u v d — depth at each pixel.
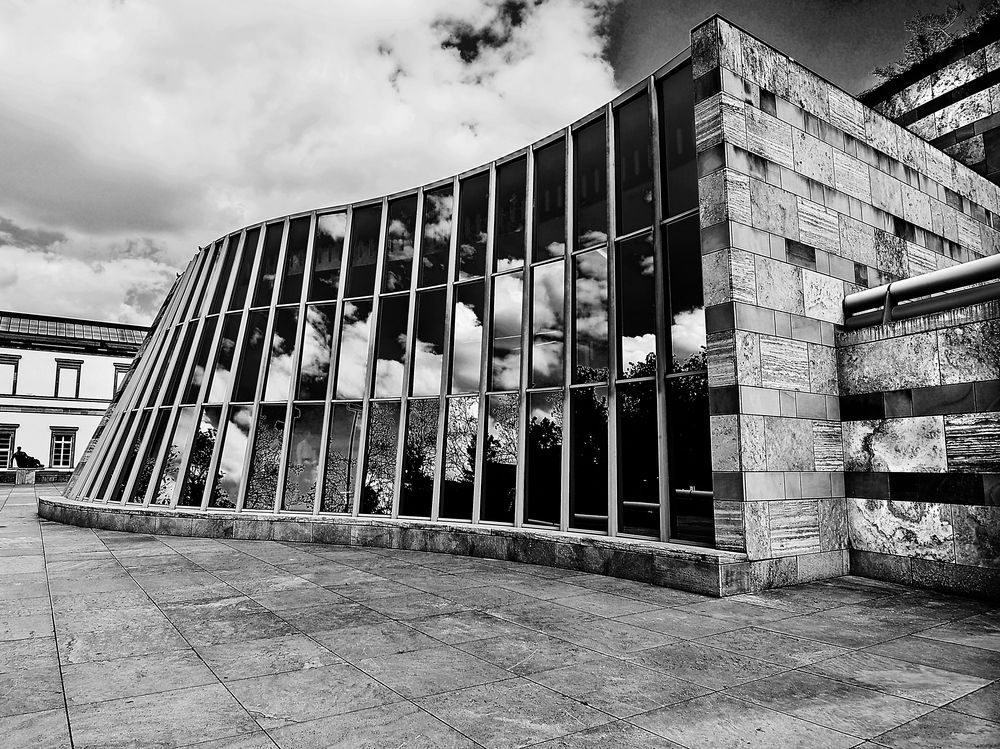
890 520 9.31
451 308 13.96
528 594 8.23
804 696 4.51
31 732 3.82
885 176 11.86
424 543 12.30
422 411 13.80
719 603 7.70
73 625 6.62
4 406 51.56
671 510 9.73
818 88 10.93
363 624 6.66
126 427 18.11
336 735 3.80
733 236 9.04
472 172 14.33
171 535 14.41
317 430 14.77
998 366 8.24
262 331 16.16
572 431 11.49
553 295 12.33
